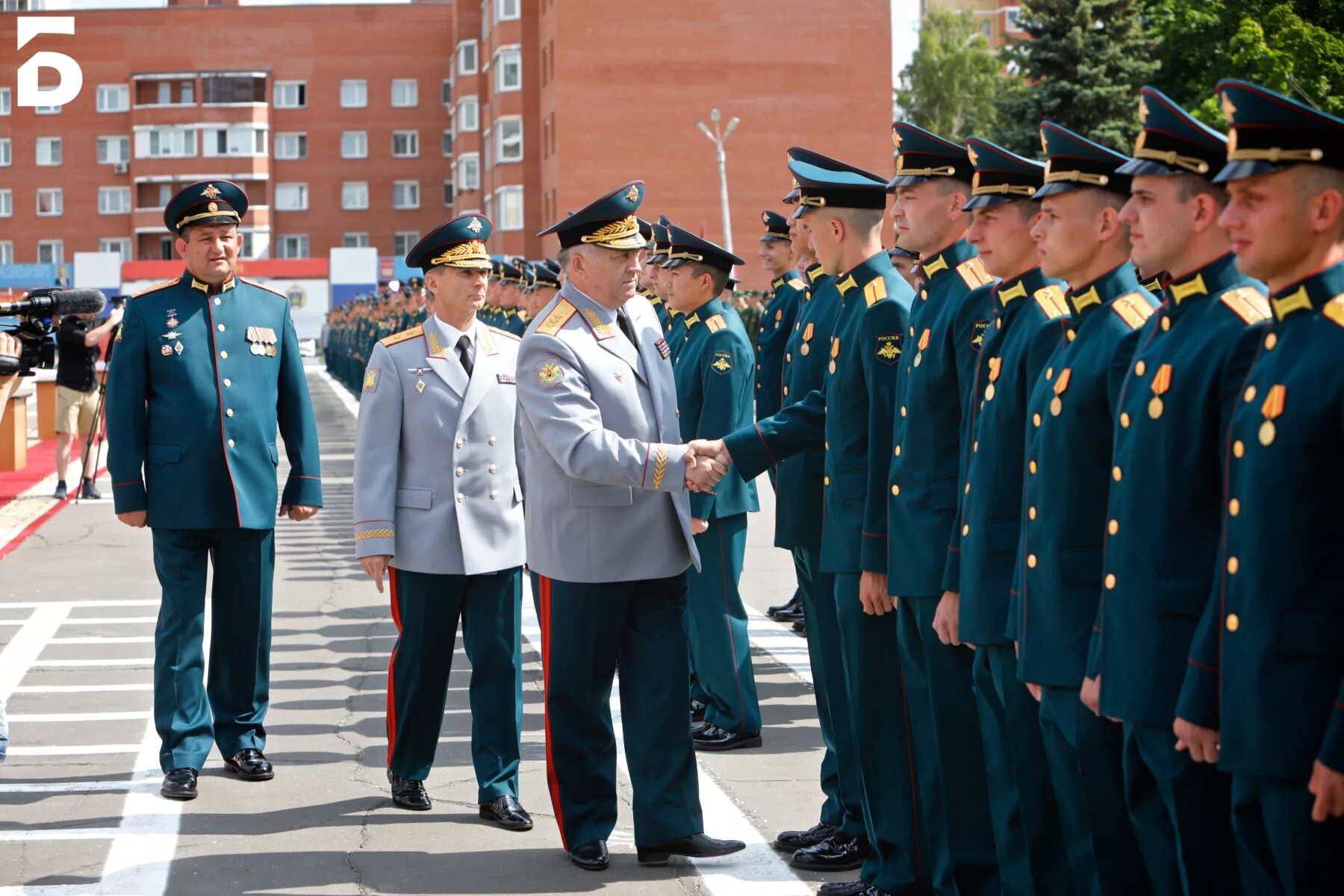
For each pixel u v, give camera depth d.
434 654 5.88
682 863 5.29
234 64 81.12
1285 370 3.05
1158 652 3.38
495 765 5.79
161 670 6.18
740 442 5.16
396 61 82.00
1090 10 37.91
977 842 4.55
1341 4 30.92
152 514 6.20
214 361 6.29
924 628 4.57
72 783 6.25
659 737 5.30
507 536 5.91
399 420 5.91
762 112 54.66
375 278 65.75
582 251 5.30
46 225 81.12
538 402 5.20
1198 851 3.41
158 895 4.97
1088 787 3.80
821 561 5.10
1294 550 3.00
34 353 5.83
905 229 4.65
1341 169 3.02
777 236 8.15
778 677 8.28
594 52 53.84
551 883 5.09
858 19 54.84
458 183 69.75
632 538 5.24
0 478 18.39
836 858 5.19
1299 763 2.98
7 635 9.43
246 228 80.62
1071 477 3.80
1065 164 3.85
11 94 80.88
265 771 6.31
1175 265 3.46
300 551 13.35
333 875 5.16
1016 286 4.22
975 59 69.44
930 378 4.53
